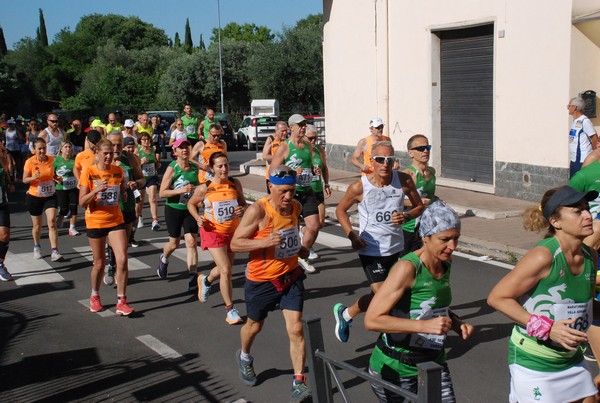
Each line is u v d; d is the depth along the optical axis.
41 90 76.94
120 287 7.58
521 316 3.51
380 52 17.67
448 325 3.49
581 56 12.68
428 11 15.90
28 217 14.74
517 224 11.67
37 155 10.10
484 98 15.09
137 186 8.77
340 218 6.22
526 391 3.68
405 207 6.87
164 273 8.82
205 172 10.24
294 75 45.16
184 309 7.82
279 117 38.59
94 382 5.73
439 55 16.14
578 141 11.55
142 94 57.31
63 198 12.04
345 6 19.08
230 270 7.21
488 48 14.82
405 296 3.72
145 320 7.43
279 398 5.38
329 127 20.80
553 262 3.51
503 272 8.95
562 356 3.60
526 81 13.58
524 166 13.82
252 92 50.81
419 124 16.66
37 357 6.34
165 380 5.76
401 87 17.12
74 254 10.74
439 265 3.72
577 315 3.61
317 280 8.91
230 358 6.25
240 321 7.25
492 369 5.80
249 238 5.26
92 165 7.43
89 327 7.22
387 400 3.99
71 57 86.50
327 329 6.96
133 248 11.09
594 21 12.20
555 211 3.52
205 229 7.18
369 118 18.45
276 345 6.56
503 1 13.90
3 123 24.77
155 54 71.00
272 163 8.89
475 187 15.18
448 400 3.94
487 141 15.16
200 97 55.66
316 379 3.80
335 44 19.86
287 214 5.28
